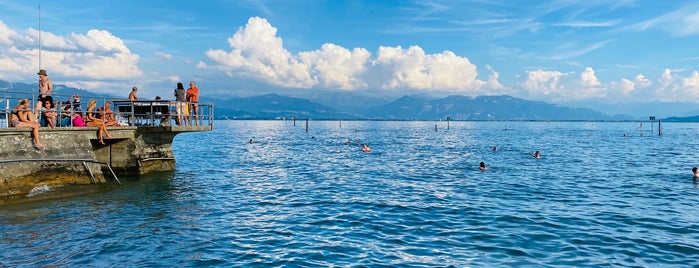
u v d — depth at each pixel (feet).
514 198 64.23
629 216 52.26
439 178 86.74
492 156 139.03
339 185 77.71
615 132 415.23
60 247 38.73
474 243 41.83
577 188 73.31
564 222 49.34
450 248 40.47
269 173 94.73
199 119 87.61
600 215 52.80
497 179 84.74
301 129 481.05
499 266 35.60
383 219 51.52
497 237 43.65
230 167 106.22
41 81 65.57
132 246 39.63
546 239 42.83
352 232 45.96
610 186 75.46
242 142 223.30
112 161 78.74
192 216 51.88
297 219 51.52
